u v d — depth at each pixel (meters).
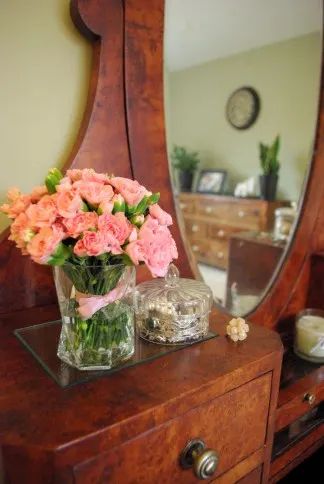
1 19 0.67
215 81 0.98
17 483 0.42
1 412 0.45
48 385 0.52
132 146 0.81
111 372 0.55
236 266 1.08
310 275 1.22
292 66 1.11
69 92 0.76
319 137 1.16
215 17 0.94
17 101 0.71
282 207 1.16
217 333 0.70
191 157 0.95
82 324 0.56
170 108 0.89
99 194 0.50
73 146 0.77
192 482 0.55
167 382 0.53
